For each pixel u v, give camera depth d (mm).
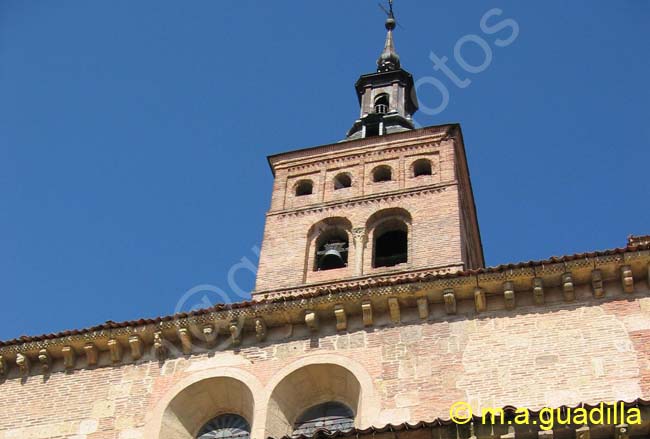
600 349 22703
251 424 24359
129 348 25875
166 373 25219
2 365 26312
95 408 24812
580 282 24094
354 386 23922
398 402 22844
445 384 22922
